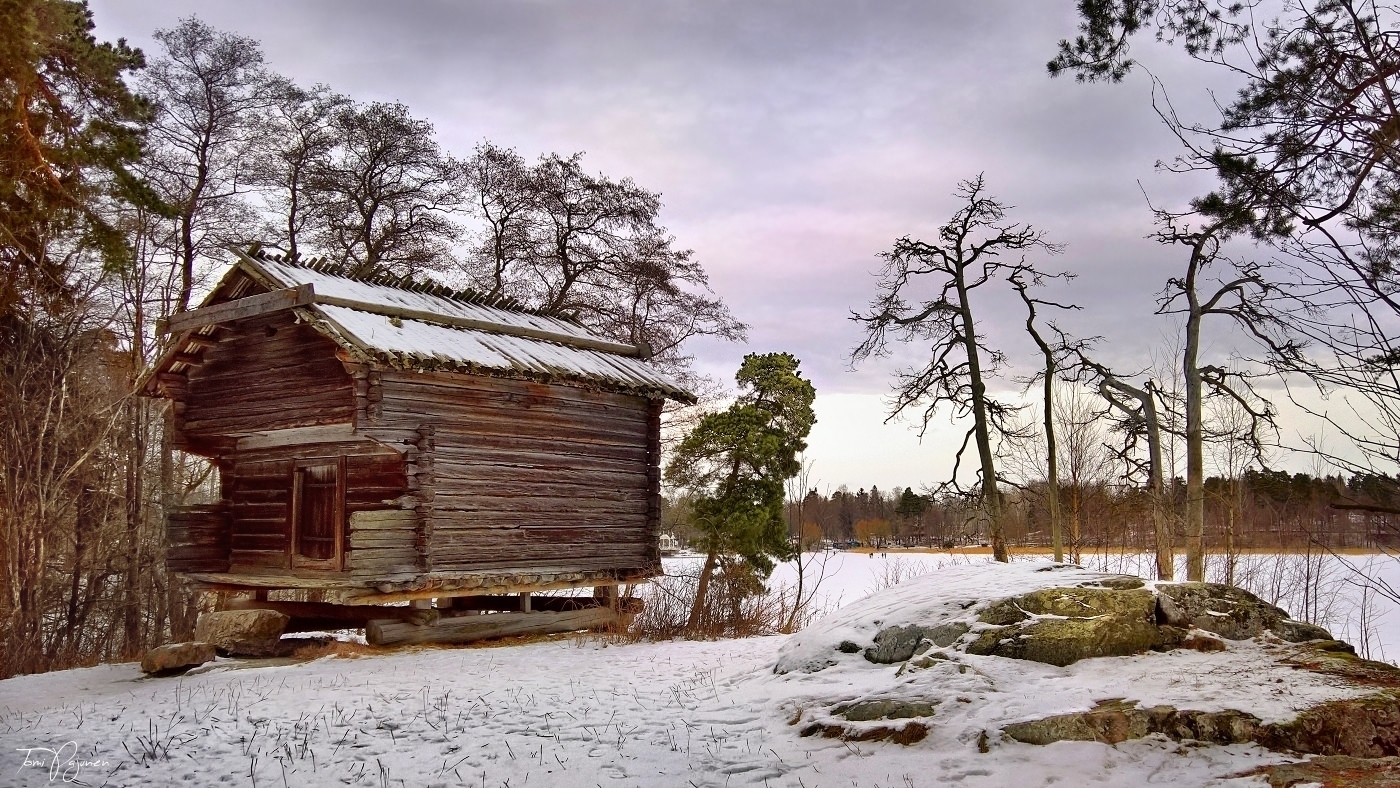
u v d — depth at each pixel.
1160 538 23.23
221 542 18.12
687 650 14.77
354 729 9.98
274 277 16.36
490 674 13.19
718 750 8.60
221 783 8.52
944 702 8.72
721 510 19.56
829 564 40.56
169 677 14.56
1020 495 27.38
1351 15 7.06
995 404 24.94
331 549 16.22
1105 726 7.75
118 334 25.45
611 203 31.52
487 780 8.25
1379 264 7.17
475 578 16.23
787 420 20.69
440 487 15.94
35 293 15.84
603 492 18.59
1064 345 25.47
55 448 20.39
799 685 10.43
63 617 23.16
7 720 11.09
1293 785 6.63
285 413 16.55
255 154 27.67
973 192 24.80
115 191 13.12
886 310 25.41
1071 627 9.91
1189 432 22.39
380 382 15.30
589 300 32.72
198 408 18.09
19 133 11.62
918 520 52.56
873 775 7.56
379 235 30.11
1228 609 10.35
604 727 9.62
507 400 17.12
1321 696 7.94
